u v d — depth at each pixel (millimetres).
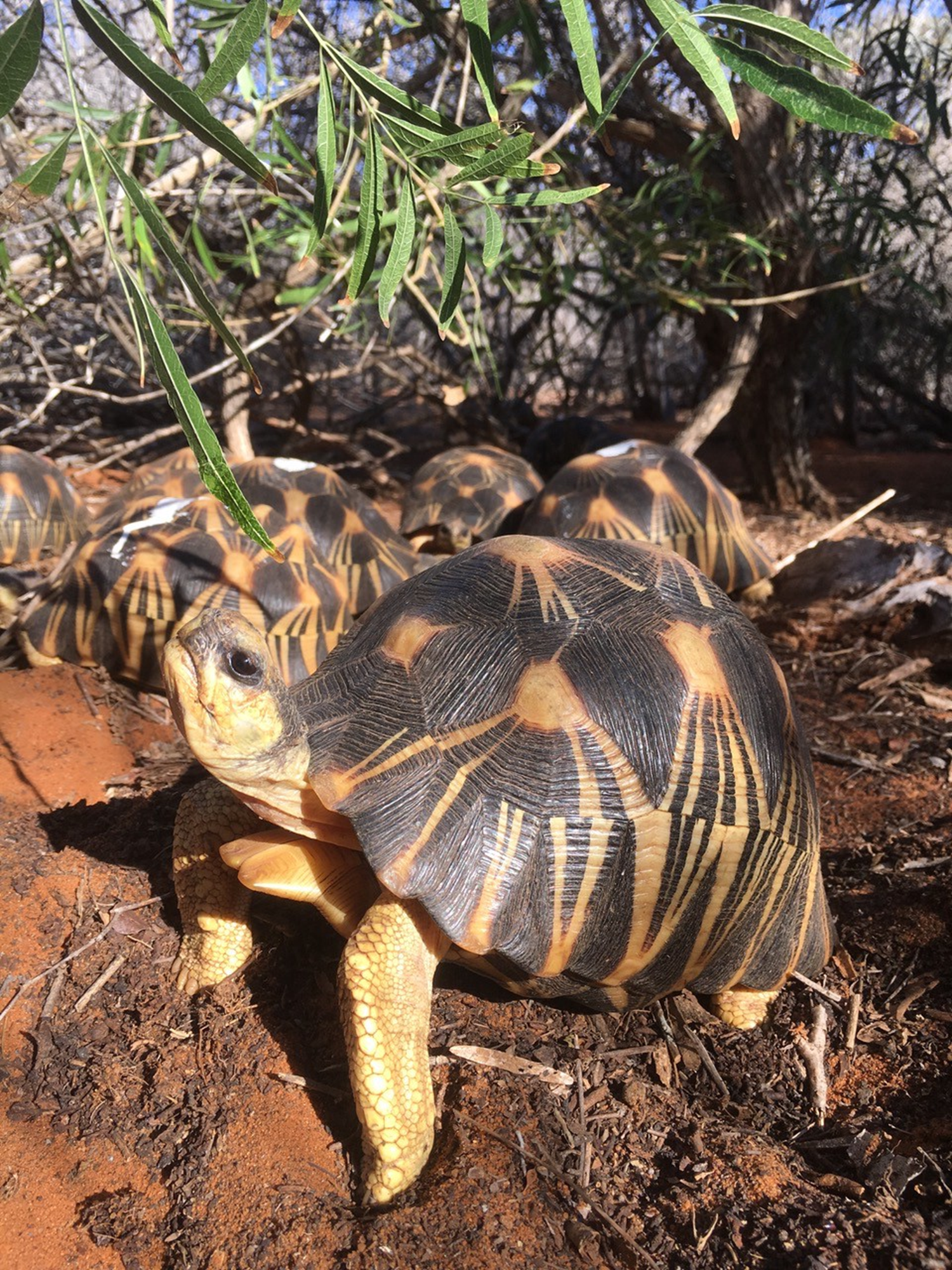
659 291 1444
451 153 466
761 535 1642
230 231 1565
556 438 1925
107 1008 538
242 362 414
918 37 1599
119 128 933
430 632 500
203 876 538
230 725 419
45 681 915
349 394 2660
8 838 658
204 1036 515
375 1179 426
